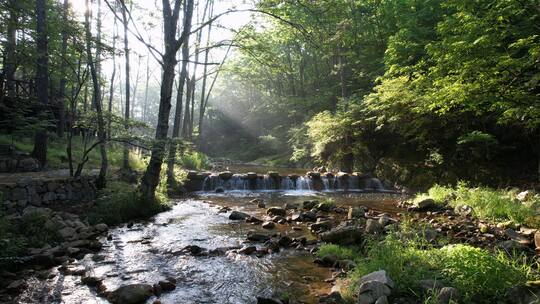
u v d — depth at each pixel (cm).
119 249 690
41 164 1192
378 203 1268
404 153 1741
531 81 737
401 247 553
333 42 1980
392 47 1666
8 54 1080
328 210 1087
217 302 479
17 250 586
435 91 1023
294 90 3297
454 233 802
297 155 2528
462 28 827
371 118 1678
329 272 586
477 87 787
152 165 1036
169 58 1029
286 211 1095
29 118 1060
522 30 831
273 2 1152
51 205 895
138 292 479
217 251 686
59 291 498
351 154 1972
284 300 470
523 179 1315
